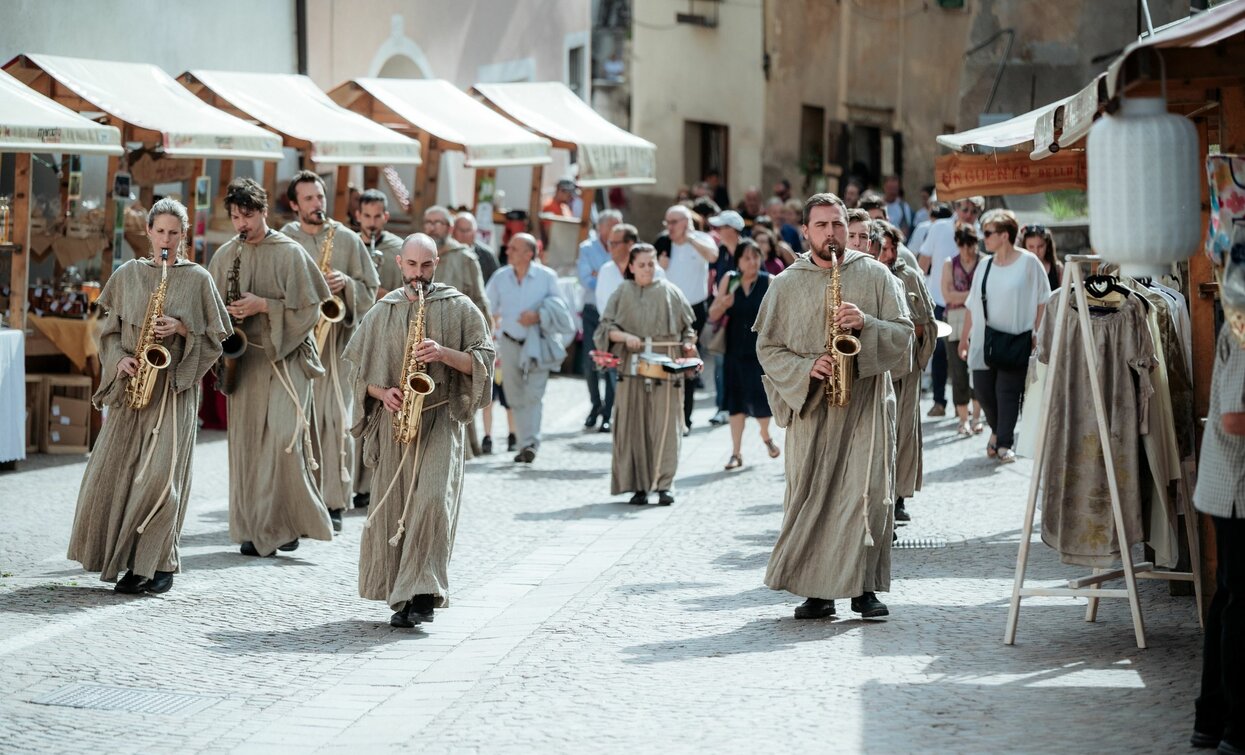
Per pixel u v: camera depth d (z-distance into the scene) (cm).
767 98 4944
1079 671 929
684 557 1368
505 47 3450
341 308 1444
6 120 1631
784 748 784
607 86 4931
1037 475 997
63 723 878
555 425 2350
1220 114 908
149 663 1012
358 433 1137
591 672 969
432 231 1872
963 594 1168
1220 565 774
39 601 1170
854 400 1076
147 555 1196
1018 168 1459
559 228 3005
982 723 819
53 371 1988
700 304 2241
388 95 2528
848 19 5003
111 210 2019
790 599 1173
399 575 1119
